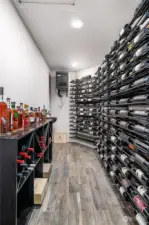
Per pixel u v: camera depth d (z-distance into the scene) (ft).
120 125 7.89
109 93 10.02
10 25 7.28
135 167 6.36
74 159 14.15
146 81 5.09
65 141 21.06
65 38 11.69
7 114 5.36
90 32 10.84
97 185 9.32
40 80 14.12
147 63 4.98
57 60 16.67
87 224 6.11
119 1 7.75
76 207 7.19
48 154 11.55
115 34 11.15
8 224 4.66
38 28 10.17
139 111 5.93
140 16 5.80
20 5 7.84
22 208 6.74
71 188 8.93
